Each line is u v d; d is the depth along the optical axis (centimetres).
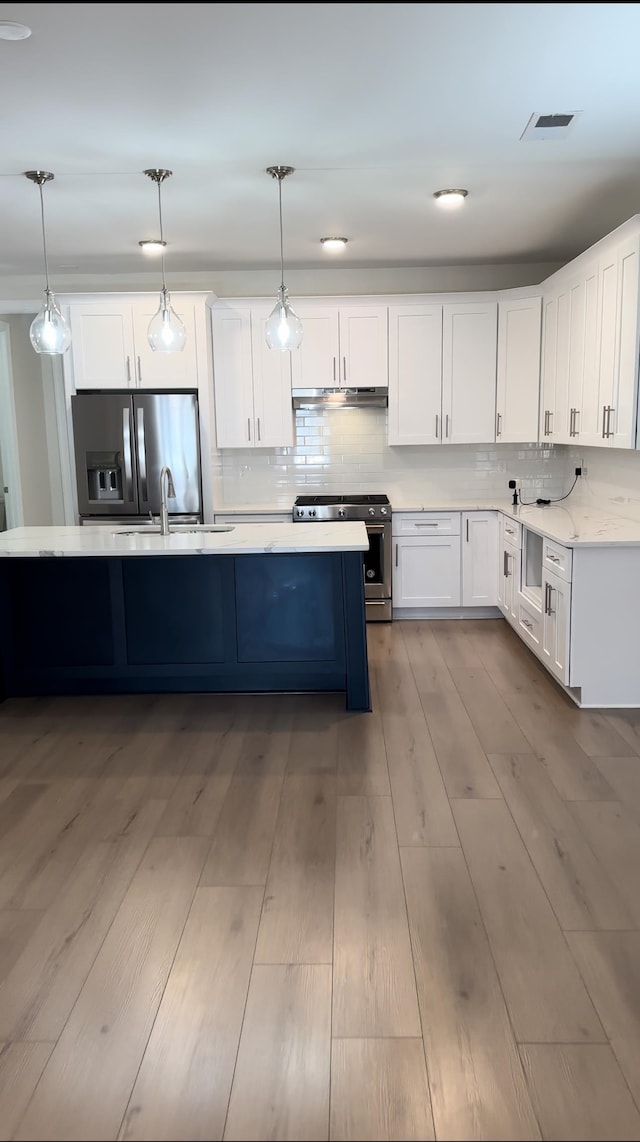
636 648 415
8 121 314
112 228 485
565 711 416
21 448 702
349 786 334
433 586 614
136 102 298
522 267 623
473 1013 202
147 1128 171
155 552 400
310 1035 196
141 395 589
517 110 312
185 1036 196
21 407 701
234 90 289
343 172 382
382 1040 194
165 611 441
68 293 597
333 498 626
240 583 436
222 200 427
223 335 612
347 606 420
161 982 216
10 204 429
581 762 352
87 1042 195
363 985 213
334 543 403
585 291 480
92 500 603
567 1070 184
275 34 248
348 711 425
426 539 607
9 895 258
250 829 299
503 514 580
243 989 212
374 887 258
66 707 441
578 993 209
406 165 374
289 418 622
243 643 441
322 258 588
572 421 511
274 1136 169
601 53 264
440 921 240
